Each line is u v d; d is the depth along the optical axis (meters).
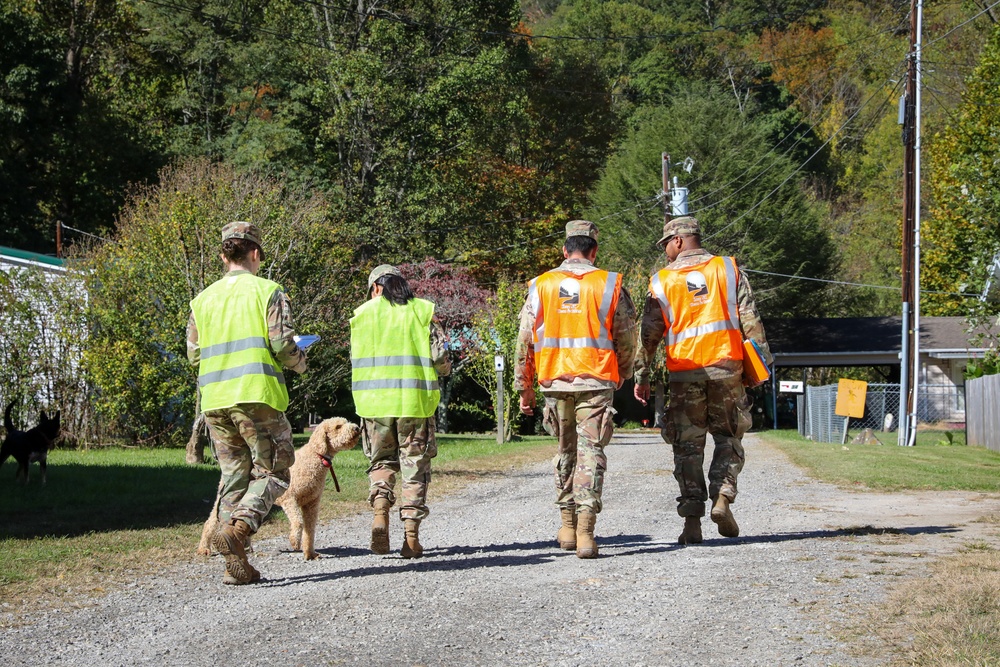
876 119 65.88
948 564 6.37
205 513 9.91
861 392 24.66
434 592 5.96
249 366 6.09
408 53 44.03
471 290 38.16
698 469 7.52
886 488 12.13
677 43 69.50
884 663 4.31
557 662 4.50
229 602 5.82
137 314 21.62
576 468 7.07
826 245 49.44
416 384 7.16
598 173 54.12
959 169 27.34
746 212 45.75
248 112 48.59
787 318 47.47
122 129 42.12
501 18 47.75
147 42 47.62
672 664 4.43
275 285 6.27
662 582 6.11
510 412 28.47
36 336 21.80
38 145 38.94
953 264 31.39
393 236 42.00
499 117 49.94
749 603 5.49
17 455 12.58
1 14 37.81
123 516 9.65
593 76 56.25
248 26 45.75
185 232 20.27
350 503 10.72
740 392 7.45
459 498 11.66
